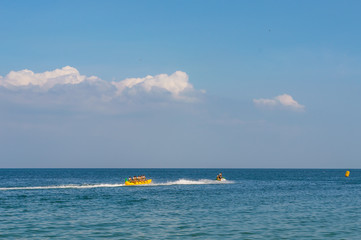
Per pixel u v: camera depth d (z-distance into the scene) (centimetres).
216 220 3428
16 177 15825
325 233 2861
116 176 17950
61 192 6494
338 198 5491
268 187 8156
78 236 2752
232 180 12181
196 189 7369
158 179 14425
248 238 2695
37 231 2925
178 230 2969
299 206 4466
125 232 2892
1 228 3042
